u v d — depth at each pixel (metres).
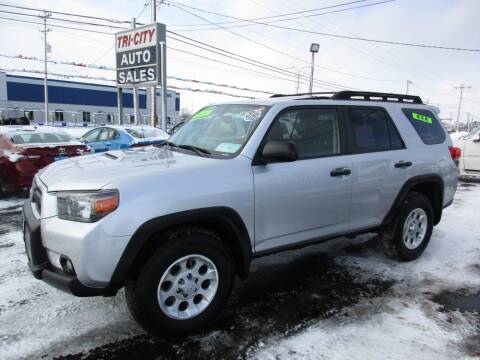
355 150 4.00
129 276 2.84
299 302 3.61
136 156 3.47
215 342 2.96
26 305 3.46
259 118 3.49
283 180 3.38
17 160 7.62
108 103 62.50
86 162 3.33
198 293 3.04
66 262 2.71
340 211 3.87
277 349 2.88
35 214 2.99
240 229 3.17
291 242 3.56
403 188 4.38
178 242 2.86
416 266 4.52
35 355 2.78
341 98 4.14
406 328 3.19
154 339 2.99
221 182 3.05
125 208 2.66
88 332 3.06
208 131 3.82
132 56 15.72
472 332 3.14
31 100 56.12
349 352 2.86
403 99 4.90
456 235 5.75
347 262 4.59
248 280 4.07
